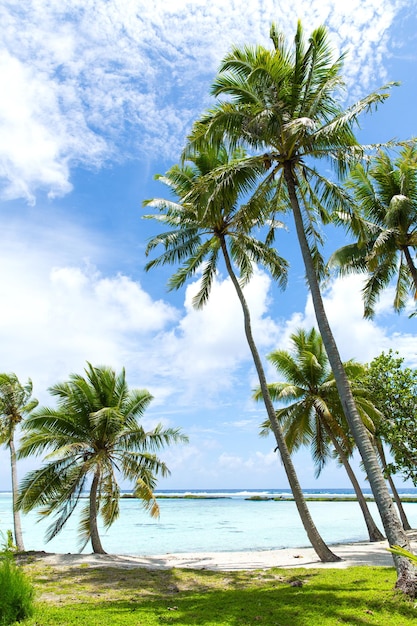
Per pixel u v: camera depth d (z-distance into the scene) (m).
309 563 16.19
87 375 22.11
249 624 8.43
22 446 20.08
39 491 19.39
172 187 18.88
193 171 18.56
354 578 12.12
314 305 12.35
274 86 12.51
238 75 12.91
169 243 17.59
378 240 17.02
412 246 18.62
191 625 8.33
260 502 101.50
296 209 13.08
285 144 12.95
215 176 12.84
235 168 12.84
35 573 14.47
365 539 29.61
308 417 24.94
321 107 13.06
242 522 46.00
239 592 11.29
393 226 17.98
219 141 13.25
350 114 11.47
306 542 28.66
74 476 19.92
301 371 25.11
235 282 17.36
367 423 23.52
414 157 17.92
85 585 12.68
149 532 37.53
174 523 46.56
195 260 18.84
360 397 23.41
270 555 19.38
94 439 20.94
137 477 19.98
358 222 13.38
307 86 12.95
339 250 19.42
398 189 18.80
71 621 8.51
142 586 12.59
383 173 18.80
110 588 12.30
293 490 16.25
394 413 17.88
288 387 23.95
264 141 13.00
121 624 8.34
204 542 29.58
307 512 16.22
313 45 12.64
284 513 60.47
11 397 27.25
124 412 22.41
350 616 8.62
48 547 30.00
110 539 32.72
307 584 11.80
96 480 20.31
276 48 13.38
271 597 10.48
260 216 14.52
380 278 19.56
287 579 12.88
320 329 12.20
